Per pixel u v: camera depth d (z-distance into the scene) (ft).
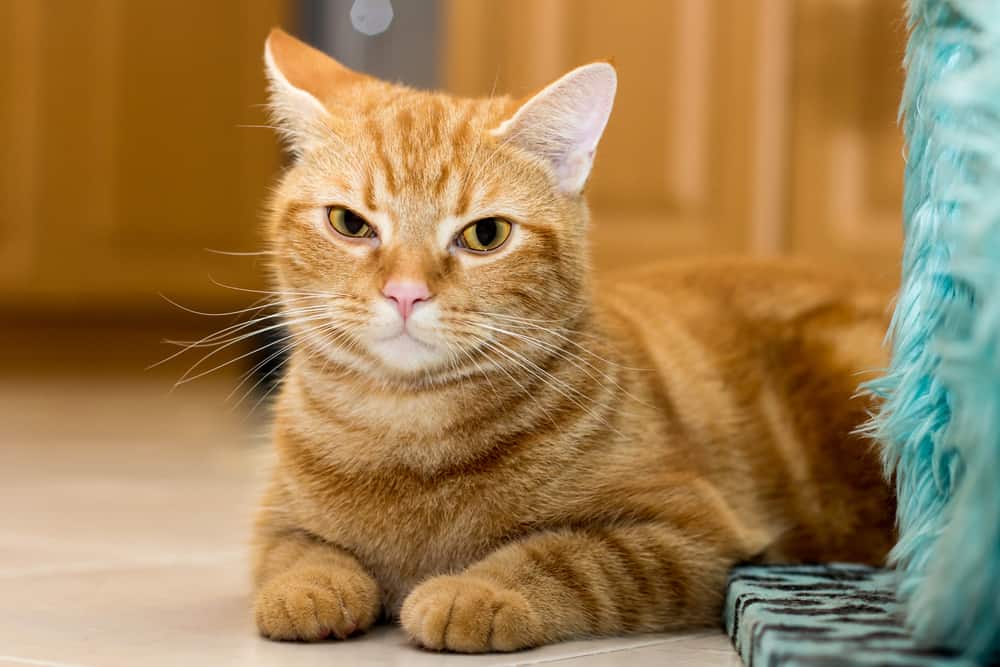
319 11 4.90
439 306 2.27
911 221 2.00
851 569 2.31
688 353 2.55
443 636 2.06
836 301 2.72
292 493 2.32
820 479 2.54
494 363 2.30
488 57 4.08
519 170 2.37
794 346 2.64
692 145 4.01
